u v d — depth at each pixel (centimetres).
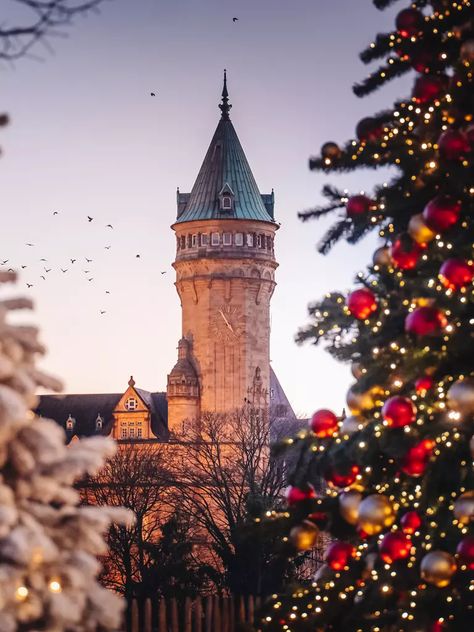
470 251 1178
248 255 14100
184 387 13962
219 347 14075
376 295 1285
